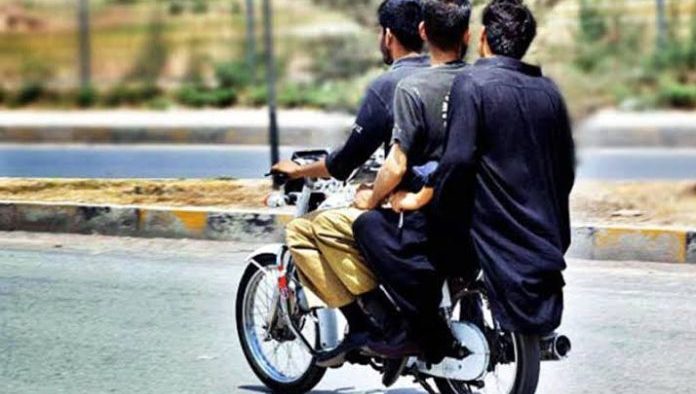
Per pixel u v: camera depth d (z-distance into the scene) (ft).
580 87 117.80
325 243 41.06
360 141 41.04
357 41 145.28
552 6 136.15
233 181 82.02
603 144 108.06
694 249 65.16
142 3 171.63
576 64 125.59
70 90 138.51
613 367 48.96
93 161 99.96
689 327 53.98
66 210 73.67
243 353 49.06
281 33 153.48
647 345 51.55
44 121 123.44
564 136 38.88
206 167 94.48
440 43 39.65
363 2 154.81
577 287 60.59
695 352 50.70
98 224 73.26
